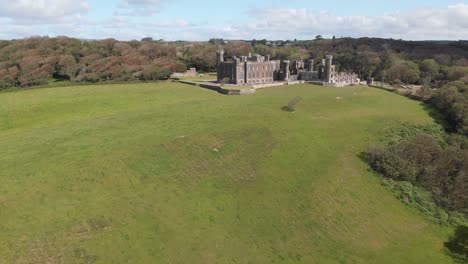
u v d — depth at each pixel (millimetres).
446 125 90312
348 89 129375
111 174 52875
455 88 104188
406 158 62594
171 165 57469
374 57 198125
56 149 62281
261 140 69625
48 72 158625
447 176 59688
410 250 44281
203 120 81000
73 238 38906
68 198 46281
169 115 86688
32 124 85750
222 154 62688
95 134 71438
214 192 51375
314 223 46938
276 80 157125
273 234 44062
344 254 42219
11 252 36031
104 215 43219
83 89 131750
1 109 98375
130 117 86125
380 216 50250
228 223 45156
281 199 51094
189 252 39250
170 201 48000
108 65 169625
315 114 90625
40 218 41812
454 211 53656
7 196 45812
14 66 156250
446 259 42906
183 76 174000
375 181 58469
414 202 54219
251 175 56719
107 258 36781
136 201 47031
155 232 41656
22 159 57594
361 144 71188
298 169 59500
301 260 40406
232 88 121500
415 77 164625
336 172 59219
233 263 38594
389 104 106250
